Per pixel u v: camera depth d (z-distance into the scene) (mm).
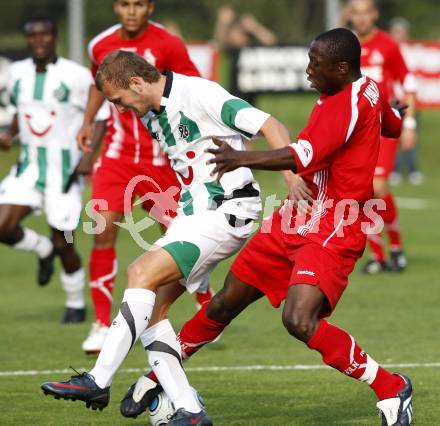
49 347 26891
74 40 70625
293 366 24406
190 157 18969
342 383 22766
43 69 29516
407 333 27984
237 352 26031
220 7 112188
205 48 67875
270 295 19438
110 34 27156
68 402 21516
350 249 18562
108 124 26781
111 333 18109
